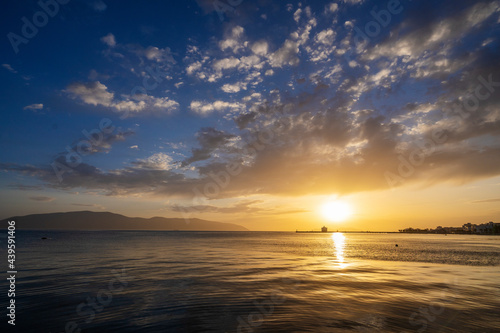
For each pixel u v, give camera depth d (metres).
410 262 34.75
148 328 10.42
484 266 30.84
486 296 15.86
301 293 16.28
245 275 22.75
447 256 44.28
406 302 14.36
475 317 12.00
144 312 12.42
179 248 57.62
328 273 24.41
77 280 19.88
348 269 27.34
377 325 10.84
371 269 27.58
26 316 11.76
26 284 18.36
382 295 15.90
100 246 59.19
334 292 16.61
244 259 36.62
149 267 27.23
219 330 10.20
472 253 50.97
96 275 22.08
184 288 17.48
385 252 53.22
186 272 24.16
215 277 21.59
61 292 16.12
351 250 58.56
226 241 101.06
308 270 26.23
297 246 72.62
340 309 12.98
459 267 29.75
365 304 13.88
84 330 10.20
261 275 22.86
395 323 11.11
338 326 10.68
